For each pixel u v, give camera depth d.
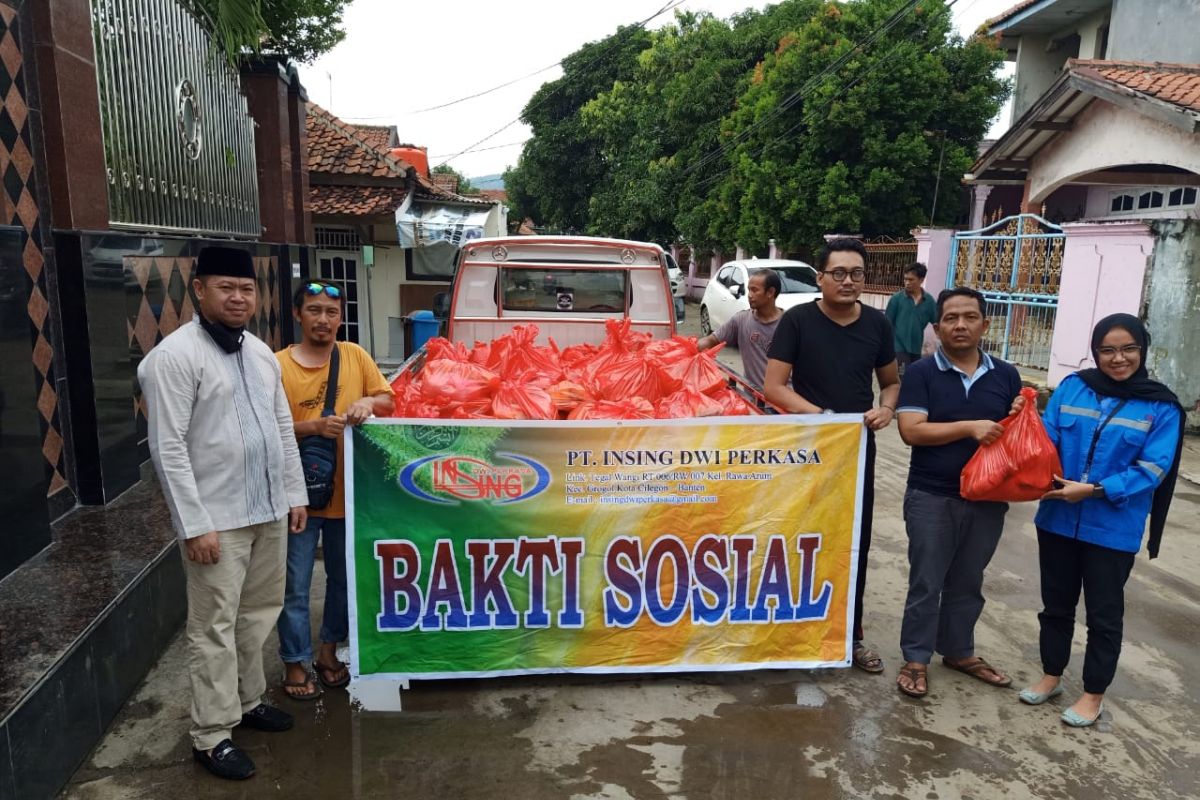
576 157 31.03
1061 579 3.39
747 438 3.37
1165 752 3.18
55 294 4.31
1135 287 8.58
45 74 4.23
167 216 6.05
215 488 2.78
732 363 12.55
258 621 3.07
